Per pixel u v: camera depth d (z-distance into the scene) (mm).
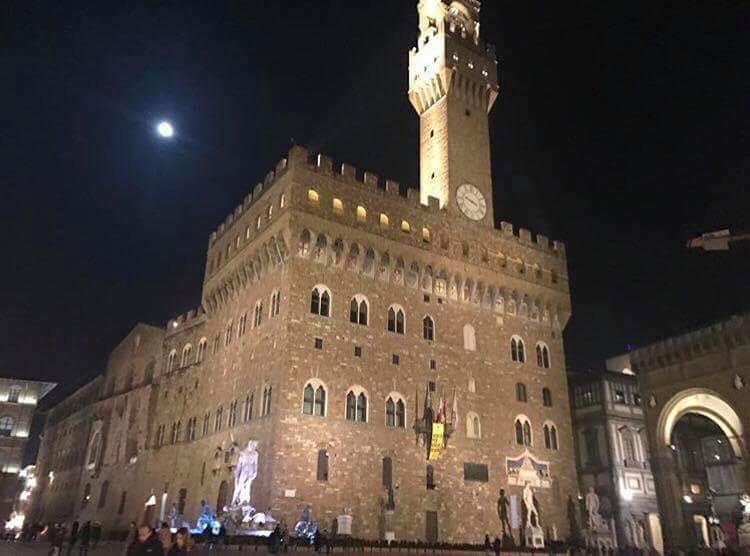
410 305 67250
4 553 49031
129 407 89812
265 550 46812
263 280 66438
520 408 71562
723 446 86750
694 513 83250
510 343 74188
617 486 75375
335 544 49781
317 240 62688
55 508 106312
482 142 81062
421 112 84812
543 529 67438
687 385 70688
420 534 58781
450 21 84688
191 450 73188
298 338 58531
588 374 83562
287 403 55906
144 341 94688
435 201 72938
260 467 55750
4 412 118875
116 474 86250
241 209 75938
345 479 56375
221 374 71500
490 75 84938
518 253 78750
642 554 62406
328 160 65875
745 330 65688
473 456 65312
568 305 81250
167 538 23875
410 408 63031
